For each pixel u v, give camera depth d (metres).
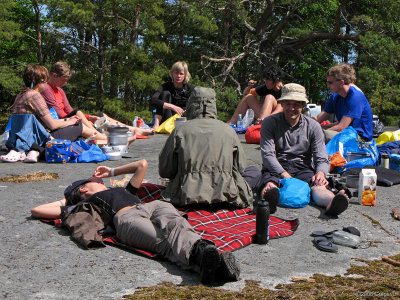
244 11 24.45
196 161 3.77
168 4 23.91
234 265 2.65
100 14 20.95
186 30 24.78
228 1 24.03
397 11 23.30
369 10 25.78
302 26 29.66
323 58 31.05
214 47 26.77
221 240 3.24
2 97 24.56
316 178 4.44
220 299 2.40
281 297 2.44
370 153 5.88
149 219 3.15
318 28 30.53
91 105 23.16
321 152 4.59
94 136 7.04
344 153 6.03
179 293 2.46
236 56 25.52
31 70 6.45
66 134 6.75
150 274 2.75
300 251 3.24
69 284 2.57
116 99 21.77
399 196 4.85
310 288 2.57
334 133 6.32
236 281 2.68
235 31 28.89
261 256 3.12
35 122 6.48
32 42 25.81
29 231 3.46
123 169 4.00
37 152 6.43
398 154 6.16
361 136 6.40
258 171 4.66
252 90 9.24
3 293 2.43
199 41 26.33
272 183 4.35
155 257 3.01
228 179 3.80
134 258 3.00
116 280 2.64
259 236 3.34
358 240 3.42
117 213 3.26
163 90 9.57
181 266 2.84
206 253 2.56
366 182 4.46
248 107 9.48
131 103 22.08
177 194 3.79
